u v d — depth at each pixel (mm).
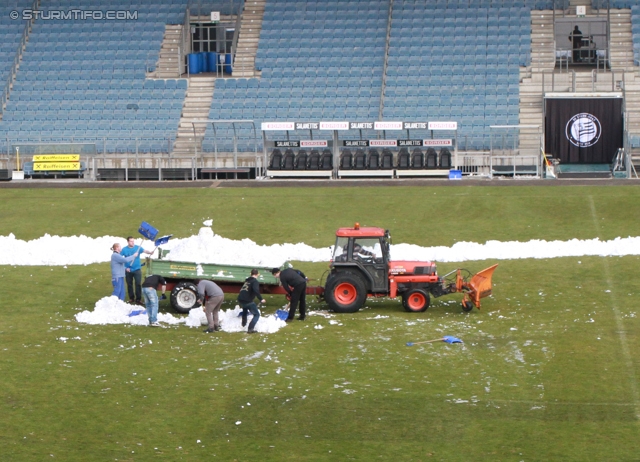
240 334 21953
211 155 49812
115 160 49469
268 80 54750
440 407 17078
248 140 50375
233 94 54062
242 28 58562
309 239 34188
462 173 47469
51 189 43781
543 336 21547
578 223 35500
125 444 15594
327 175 47000
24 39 58219
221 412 16922
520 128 47844
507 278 27812
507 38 55562
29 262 30703
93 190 43344
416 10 58188
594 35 55594
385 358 19953
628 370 18969
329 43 56875
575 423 16266
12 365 19594
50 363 19719
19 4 60875
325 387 18172
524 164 47438
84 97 54781
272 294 25594
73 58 57375
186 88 54906
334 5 59375
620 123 48312
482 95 51906
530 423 16281
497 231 34812
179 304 23750
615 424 16188
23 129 52750
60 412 16969
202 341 21359
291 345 20953
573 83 49969
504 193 40406
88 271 29344
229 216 37781
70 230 36188
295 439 15750
